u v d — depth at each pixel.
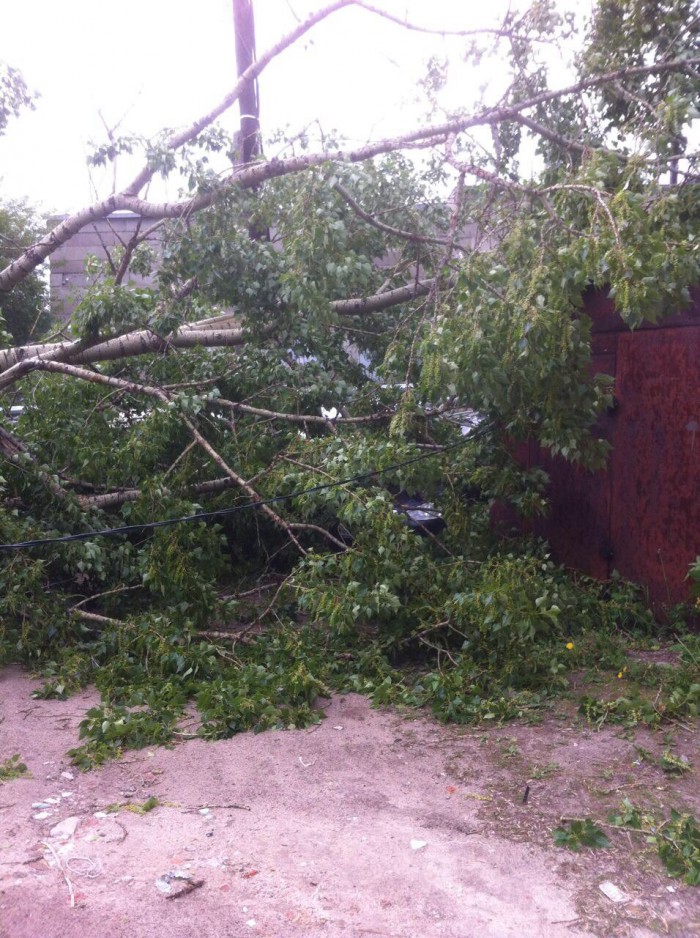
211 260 7.52
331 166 6.93
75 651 5.99
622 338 6.51
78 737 4.86
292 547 7.77
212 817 4.02
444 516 6.88
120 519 7.25
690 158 6.55
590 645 5.97
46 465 6.86
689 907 3.30
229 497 7.41
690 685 5.16
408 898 3.35
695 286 6.00
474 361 5.43
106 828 3.91
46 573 6.60
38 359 7.46
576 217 6.38
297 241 6.93
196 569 6.46
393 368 7.42
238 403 8.06
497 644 5.48
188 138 7.86
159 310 7.70
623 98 7.18
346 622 5.52
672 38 7.16
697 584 5.66
